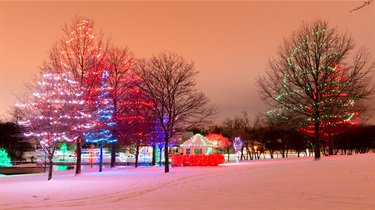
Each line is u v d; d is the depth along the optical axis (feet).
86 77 96.53
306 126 111.04
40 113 81.20
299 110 104.58
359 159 80.74
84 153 203.92
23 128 107.96
